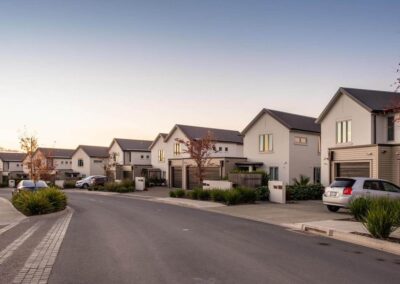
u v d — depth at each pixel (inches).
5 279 284.0
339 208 796.6
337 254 377.4
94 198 1288.1
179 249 393.1
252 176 1102.4
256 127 1588.3
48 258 352.5
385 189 738.2
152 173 2151.8
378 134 1073.5
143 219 658.8
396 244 409.1
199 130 1996.8
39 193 797.2
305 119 1621.6
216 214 757.3
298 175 1482.5
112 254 368.8
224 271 306.3
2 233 506.0
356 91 1155.9
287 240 454.6
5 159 3097.9
